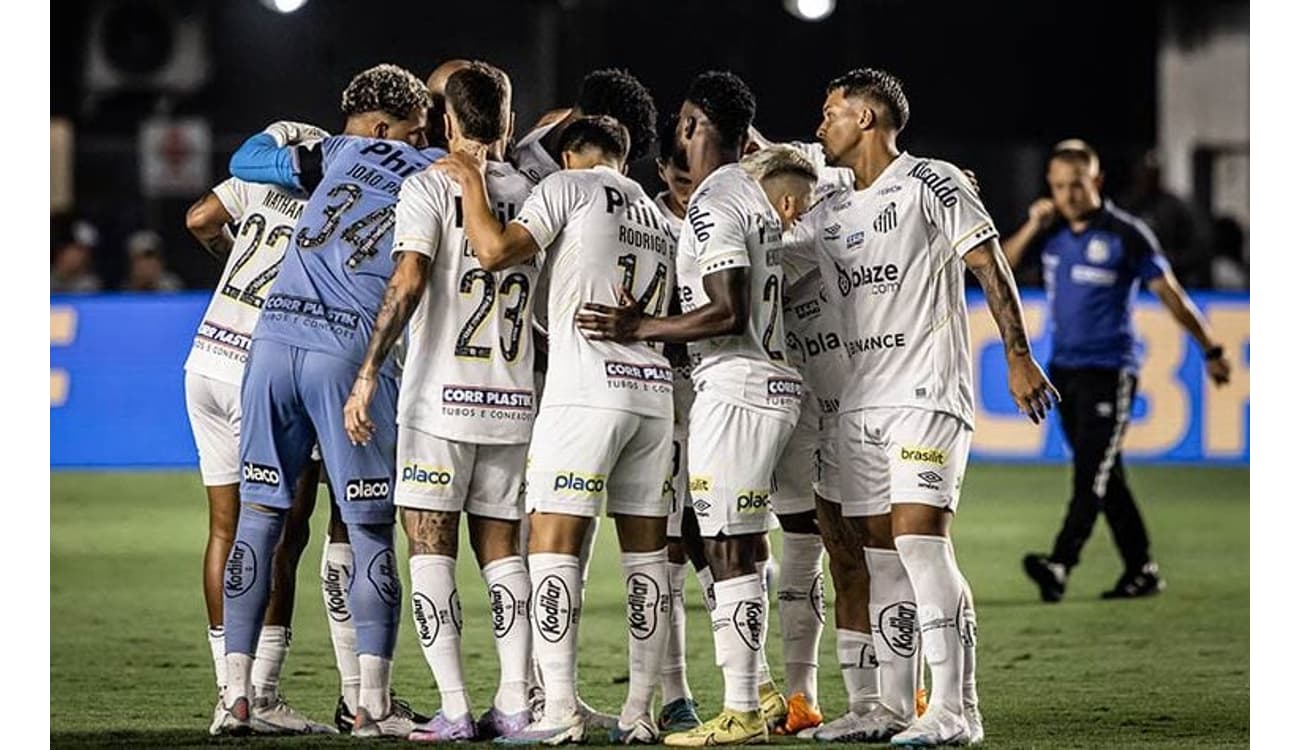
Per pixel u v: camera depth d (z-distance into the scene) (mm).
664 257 19516
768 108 61688
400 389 19594
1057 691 23672
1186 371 50875
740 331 18719
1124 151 59312
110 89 63250
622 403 18906
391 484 19719
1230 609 30859
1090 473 31578
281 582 20672
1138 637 28125
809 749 18797
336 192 19969
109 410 51562
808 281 20000
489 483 19562
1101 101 63531
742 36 61219
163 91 63406
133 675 24891
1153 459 51031
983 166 57156
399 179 20094
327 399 19594
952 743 18844
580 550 19188
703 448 19078
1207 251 54938
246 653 19922
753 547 19188
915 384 19141
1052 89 63469
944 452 19094
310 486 20922
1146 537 32312
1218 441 51156
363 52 62844
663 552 19484
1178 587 33281
